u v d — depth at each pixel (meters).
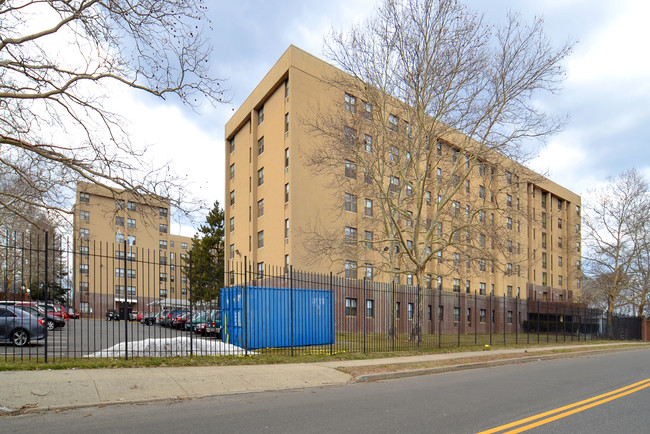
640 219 40.97
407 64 21.22
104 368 9.70
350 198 34.56
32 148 11.37
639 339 43.34
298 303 18.34
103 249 45.66
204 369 10.49
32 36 11.19
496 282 48.41
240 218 40.59
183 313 27.14
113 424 6.21
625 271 42.47
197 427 6.14
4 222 21.48
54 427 6.00
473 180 37.06
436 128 22.41
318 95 33.84
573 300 56.91
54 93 11.41
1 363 9.64
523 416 7.27
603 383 11.36
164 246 57.38
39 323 15.03
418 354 16.58
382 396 8.91
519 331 50.28
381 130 23.44
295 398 8.52
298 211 31.97
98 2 11.59
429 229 22.83
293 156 32.28
